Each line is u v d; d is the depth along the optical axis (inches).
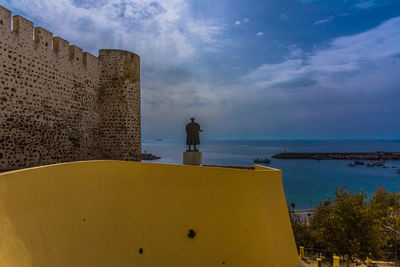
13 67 354.0
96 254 265.3
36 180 221.5
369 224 620.1
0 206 176.2
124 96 550.9
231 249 307.3
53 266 208.8
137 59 588.7
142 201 336.2
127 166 346.0
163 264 303.0
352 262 674.8
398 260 764.0
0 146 336.5
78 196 275.7
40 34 399.5
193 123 445.7
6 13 344.5
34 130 387.2
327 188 2795.3
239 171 323.0
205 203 325.7
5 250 165.2
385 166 4638.3
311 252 824.9
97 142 535.8
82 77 492.7
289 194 2554.1
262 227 307.6
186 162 432.8
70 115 460.4
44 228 218.5
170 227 322.7
